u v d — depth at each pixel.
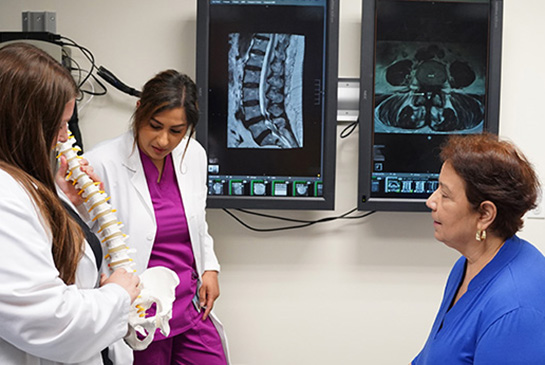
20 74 1.03
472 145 1.20
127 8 2.30
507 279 1.15
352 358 2.44
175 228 1.83
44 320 1.00
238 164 2.23
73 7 2.29
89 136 2.34
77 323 1.04
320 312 2.42
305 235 2.40
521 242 1.22
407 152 2.25
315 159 2.23
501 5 2.20
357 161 2.37
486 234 1.21
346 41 2.33
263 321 2.42
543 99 2.38
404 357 2.45
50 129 1.07
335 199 2.38
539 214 2.43
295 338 2.43
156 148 1.73
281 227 2.39
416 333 2.45
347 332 2.44
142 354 1.82
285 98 2.21
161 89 1.67
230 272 2.40
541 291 1.12
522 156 1.19
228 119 2.21
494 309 1.13
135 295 1.21
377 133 2.24
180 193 1.86
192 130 1.78
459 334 1.19
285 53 2.20
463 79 2.23
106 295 1.13
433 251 2.43
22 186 1.03
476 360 1.12
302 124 2.22
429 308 2.44
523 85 2.38
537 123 2.39
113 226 1.34
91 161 1.79
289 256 2.40
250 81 2.21
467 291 1.22
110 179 1.77
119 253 1.33
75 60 2.31
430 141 2.25
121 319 1.15
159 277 1.45
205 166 2.00
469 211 1.19
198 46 2.17
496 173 1.15
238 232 2.39
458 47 2.22
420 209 2.24
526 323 1.09
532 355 1.08
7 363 1.05
